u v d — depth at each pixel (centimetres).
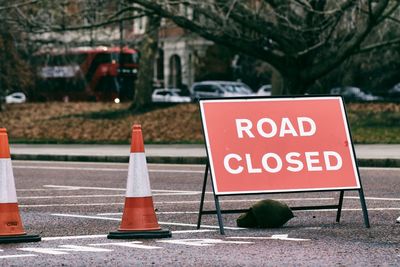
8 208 1254
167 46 9431
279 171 1368
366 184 2097
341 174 1395
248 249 1170
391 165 2662
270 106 1389
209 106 1364
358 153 2938
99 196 1920
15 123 5000
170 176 2412
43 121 4953
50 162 3106
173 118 4628
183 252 1148
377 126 4141
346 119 1416
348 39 3788
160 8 3788
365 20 3884
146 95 5012
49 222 1485
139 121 4672
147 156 2989
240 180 1351
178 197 1877
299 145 1386
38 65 6197
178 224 1438
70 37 6053
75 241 1256
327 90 5444
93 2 4084
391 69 6081
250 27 3738
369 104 4516
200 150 3309
